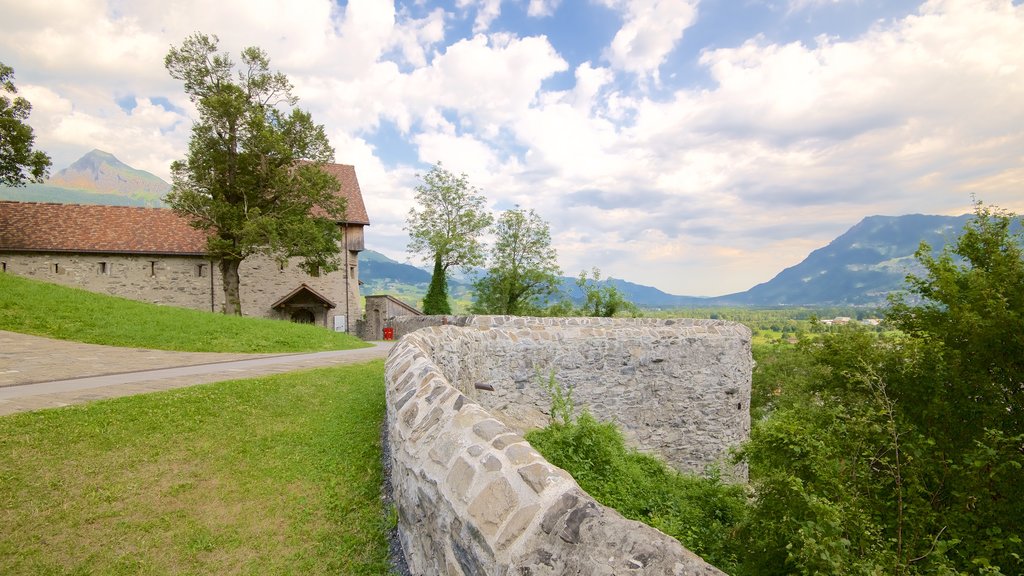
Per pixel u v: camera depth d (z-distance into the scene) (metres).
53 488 5.79
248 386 10.77
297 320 42.72
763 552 6.32
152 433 7.61
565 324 13.83
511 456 3.26
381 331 44.56
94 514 5.37
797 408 9.40
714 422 15.03
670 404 14.49
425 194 47.12
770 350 35.53
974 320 9.48
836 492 6.10
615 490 8.51
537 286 48.12
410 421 5.00
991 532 6.49
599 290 43.16
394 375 6.88
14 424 7.46
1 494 5.52
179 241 38.28
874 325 11.47
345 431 8.30
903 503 6.59
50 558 4.64
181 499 5.86
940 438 8.88
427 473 3.95
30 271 34.03
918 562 6.04
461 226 47.59
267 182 34.84
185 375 12.80
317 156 36.75
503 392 12.27
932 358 9.57
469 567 3.02
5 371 12.69
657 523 7.49
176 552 4.90
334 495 6.07
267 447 7.46
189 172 33.38
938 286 10.85
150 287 37.16
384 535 5.19
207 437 7.67
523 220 47.53
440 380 5.40
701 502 9.45
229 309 34.69
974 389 9.39
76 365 14.07
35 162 34.44
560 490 2.81
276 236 32.12
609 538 2.43
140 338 19.39
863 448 6.91
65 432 7.31
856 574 4.70
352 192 45.47
